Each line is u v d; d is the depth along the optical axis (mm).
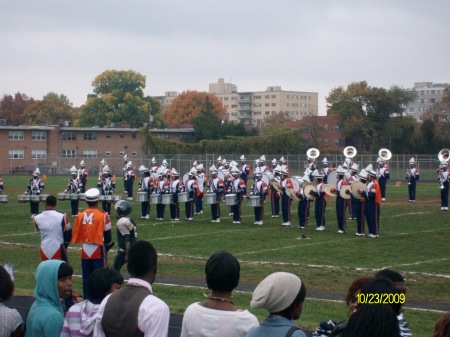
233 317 6211
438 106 103438
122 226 15211
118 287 7395
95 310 7234
